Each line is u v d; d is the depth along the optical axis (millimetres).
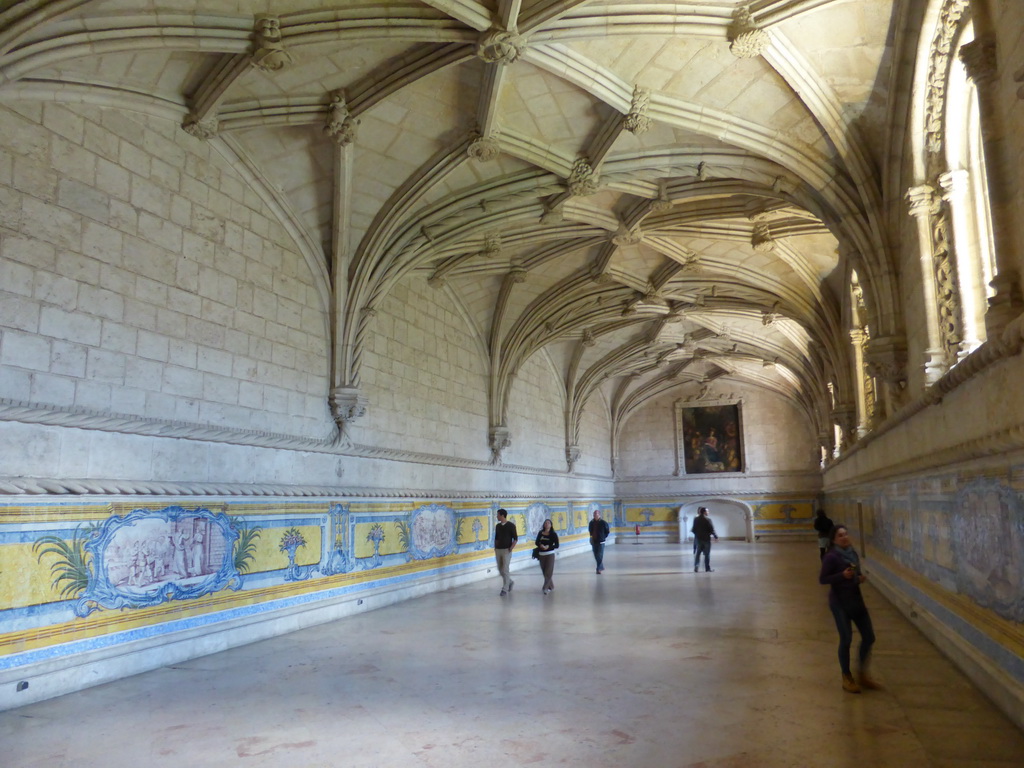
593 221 12797
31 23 6801
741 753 4734
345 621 10859
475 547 16484
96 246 7766
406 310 14164
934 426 6773
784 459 29609
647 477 30984
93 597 7281
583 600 12625
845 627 6309
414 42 8508
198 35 7793
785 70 8305
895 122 8367
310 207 11062
